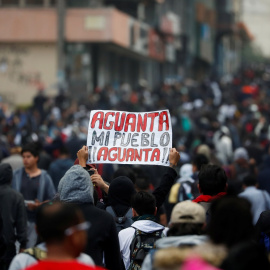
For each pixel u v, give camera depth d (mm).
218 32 126250
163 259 7129
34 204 16281
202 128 42156
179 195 16312
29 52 64938
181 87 77312
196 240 8164
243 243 7316
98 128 11789
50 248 7062
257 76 113500
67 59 64875
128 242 10938
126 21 68188
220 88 83688
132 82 81312
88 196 9906
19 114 43875
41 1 66250
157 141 11656
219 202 7898
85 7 66250
